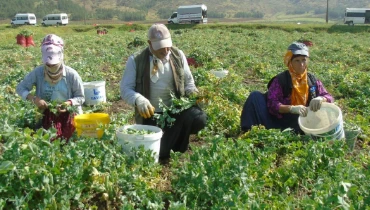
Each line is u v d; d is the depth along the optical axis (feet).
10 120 21.29
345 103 32.04
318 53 72.33
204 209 14.58
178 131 20.38
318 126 21.04
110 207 15.16
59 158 14.56
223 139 19.84
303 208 14.23
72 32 173.17
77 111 20.77
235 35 126.72
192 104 20.07
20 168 13.66
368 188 15.07
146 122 20.89
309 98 22.33
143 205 14.71
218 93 25.38
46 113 20.74
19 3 602.85
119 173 15.88
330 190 14.05
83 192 15.24
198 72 35.83
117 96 34.22
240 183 14.83
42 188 13.66
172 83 20.36
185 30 153.48
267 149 18.29
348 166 16.89
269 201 15.03
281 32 152.56
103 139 17.53
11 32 131.54
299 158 17.93
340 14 637.30
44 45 20.21
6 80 37.17
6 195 13.66
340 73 43.27
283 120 22.29
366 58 64.08
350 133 21.40
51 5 637.71
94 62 52.60
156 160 18.47
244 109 22.75
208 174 15.58
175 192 15.85
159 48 19.11
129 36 116.57
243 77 44.75
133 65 20.03
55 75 20.63
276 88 22.13
